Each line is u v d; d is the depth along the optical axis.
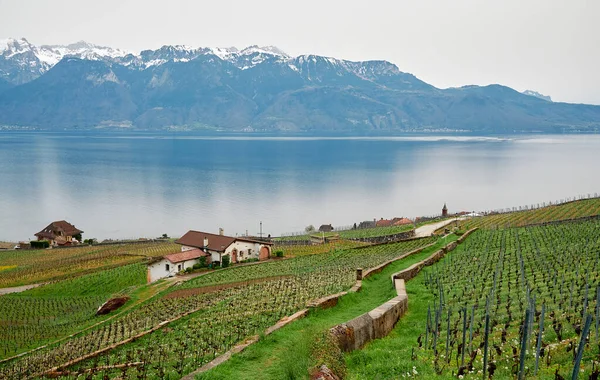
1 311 68.81
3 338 55.62
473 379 20.84
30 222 182.75
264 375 21.16
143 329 44.16
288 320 30.98
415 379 21.20
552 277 40.69
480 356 23.89
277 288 53.94
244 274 75.38
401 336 30.36
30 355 46.00
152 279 83.19
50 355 42.38
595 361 20.22
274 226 177.62
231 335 34.44
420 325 31.80
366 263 65.81
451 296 39.53
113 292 78.38
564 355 21.66
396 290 40.53
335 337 24.86
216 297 55.97
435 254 62.06
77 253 119.88
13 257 118.69
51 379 31.59
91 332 50.84
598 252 49.44
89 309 67.38
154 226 176.75
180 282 75.56
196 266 84.81
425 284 46.12
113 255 111.62
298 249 103.81
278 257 95.19
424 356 24.81
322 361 21.81
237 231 170.50
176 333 39.28
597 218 89.81
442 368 22.59
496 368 21.69
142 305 62.69
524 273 44.69
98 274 89.50
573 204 134.25
